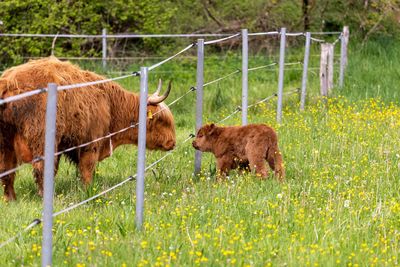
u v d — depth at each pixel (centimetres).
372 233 907
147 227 899
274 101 1988
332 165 1252
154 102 1289
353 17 2873
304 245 847
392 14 2873
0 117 1068
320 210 971
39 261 786
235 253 803
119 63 2509
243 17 2800
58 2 2514
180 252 798
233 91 2155
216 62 2533
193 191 1097
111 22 2597
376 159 1309
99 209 1013
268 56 2611
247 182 1135
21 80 1074
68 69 1152
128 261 777
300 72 2400
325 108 1859
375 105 1859
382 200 1055
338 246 844
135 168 1358
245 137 1226
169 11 2612
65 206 1035
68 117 1122
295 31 2805
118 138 1287
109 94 1238
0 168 1102
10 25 2438
